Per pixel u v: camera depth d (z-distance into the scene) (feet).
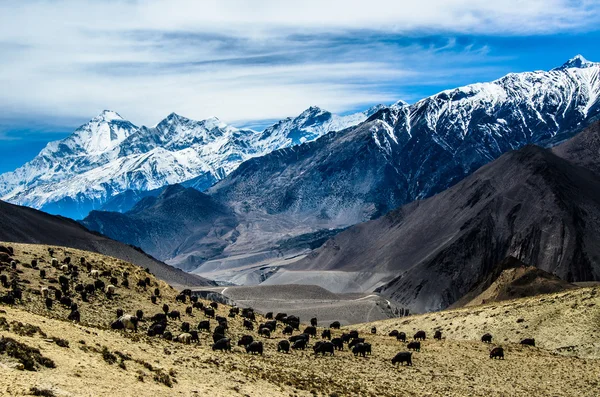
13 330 137.39
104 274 296.51
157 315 253.85
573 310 331.57
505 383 232.94
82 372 123.65
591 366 264.11
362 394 179.01
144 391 123.75
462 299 650.84
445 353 282.77
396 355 250.98
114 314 244.83
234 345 234.79
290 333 293.84
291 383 170.30
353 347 265.95
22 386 106.52
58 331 150.61
